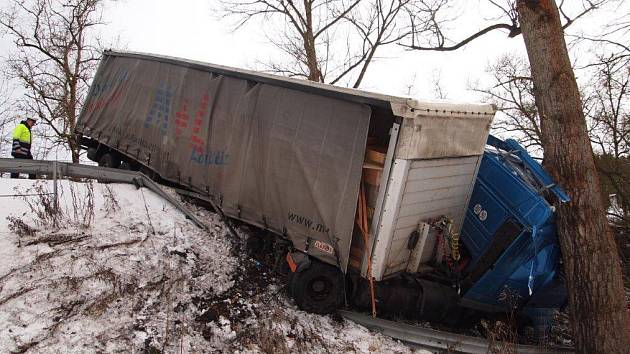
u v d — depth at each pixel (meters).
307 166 5.25
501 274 5.47
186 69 7.17
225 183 6.28
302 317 5.09
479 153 5.59
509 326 5.50
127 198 6.68
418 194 4.98
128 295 4.55
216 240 6.26
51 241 5.10
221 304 4.89
